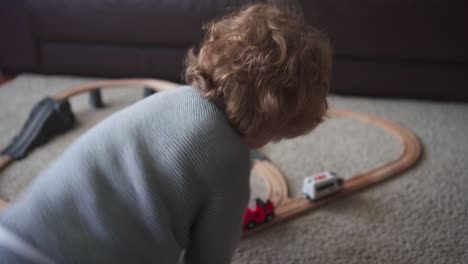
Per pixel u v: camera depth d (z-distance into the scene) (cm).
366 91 177
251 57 53
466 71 167
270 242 98
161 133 52
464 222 105
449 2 154
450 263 93
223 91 54
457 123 157
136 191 50
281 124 55
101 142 53
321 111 59
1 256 50
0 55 201
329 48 59
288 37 54
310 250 96
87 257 50
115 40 186
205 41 62
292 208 107
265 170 125
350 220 106
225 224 55
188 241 60
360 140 145
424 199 114
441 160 132
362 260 93
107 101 177
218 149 51
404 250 96
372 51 166
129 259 51
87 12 180
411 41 163
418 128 153
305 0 158
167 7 172
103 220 50
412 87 173
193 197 52
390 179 122
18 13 188
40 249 49
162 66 189
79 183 51
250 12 59
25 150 135
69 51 194
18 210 53
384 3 157
